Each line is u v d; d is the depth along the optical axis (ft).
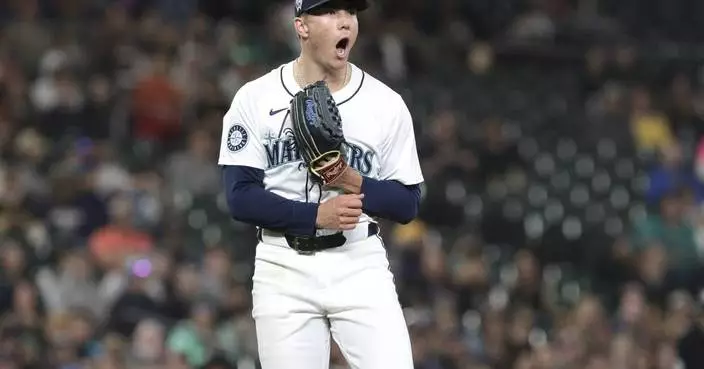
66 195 150.41
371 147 59.62
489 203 178.91
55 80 175.52
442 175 181.68
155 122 176.55
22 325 121.80
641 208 186.70
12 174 147.43
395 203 59.41
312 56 59.21
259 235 61.41
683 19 246.88
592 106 213.87
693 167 200.64
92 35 189.06
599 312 137.28
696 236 175.11
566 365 130.21
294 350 59.67
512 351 137.90
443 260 150.51
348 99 59.62
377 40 209.26
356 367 59.67
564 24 232.32
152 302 128.57
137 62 186.50
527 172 190.60
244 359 127.85
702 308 144.36
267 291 60.34
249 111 59.72
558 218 179.42
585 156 197.47
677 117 212.84
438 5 228.02
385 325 59.26
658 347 137.90
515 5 236.84
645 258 161.48
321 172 57.88
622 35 235.40
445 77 213.05
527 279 151.02
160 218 152.15
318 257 59.72
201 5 212.84
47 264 133.49
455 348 132.57
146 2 209.05
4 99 168.35
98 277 134.31
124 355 118.52
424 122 193.77
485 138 191.42
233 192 59.47
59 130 172.76
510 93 212.43
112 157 162.91
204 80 182.70
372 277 59.98
